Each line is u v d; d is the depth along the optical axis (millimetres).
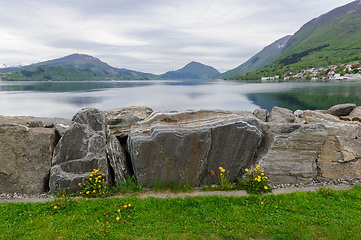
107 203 6262
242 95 77125
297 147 7828
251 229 5137
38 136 7383
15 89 119062
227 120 7793
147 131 7543
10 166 7172
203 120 8008
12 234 4949
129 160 8812
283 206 6141
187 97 75125
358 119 11383
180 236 4961
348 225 5270
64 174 7168
